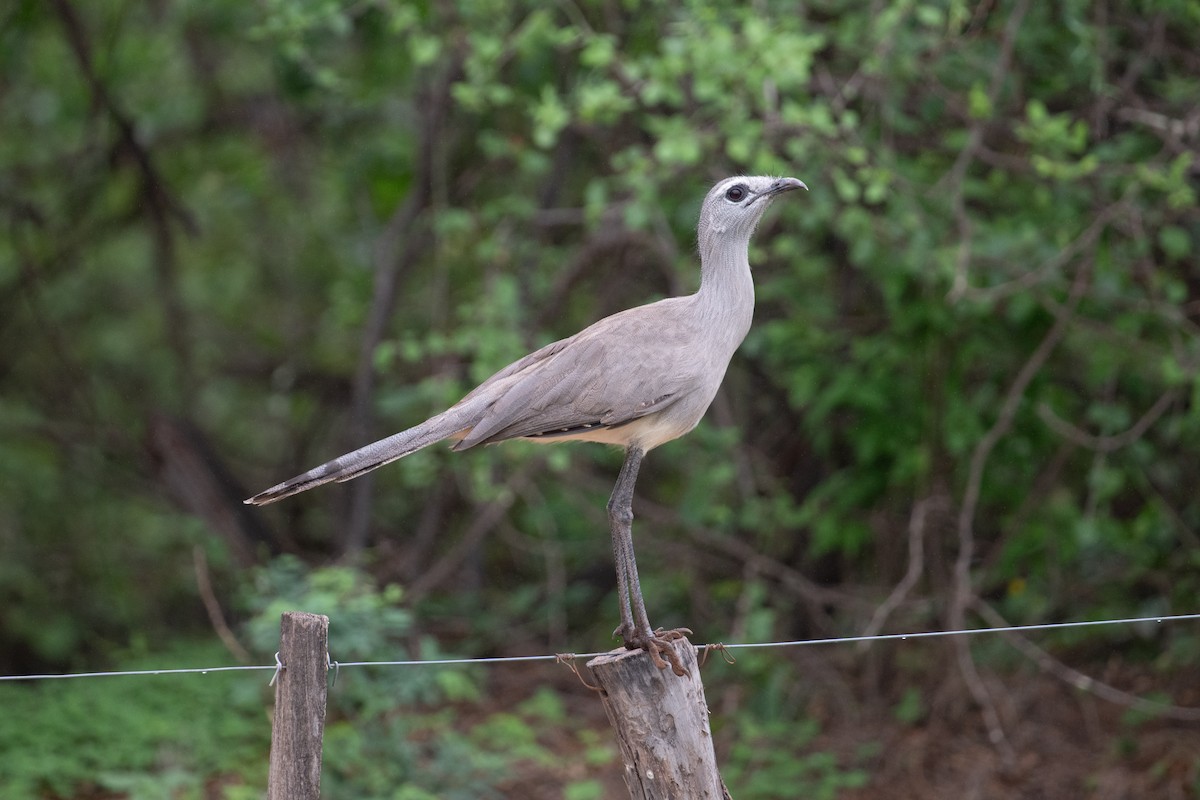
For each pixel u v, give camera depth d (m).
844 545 14.18
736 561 15.26
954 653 13.81
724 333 7.15
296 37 12.96
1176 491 13.90
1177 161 11.26
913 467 13.36
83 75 16.23
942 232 12.15
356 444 15.69
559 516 16.03
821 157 12.09
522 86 14.77
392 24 12.76
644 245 14.27
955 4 11.30
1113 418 12.29
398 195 16.56
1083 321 12.19
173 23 16.80
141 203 16.92
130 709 13.19
